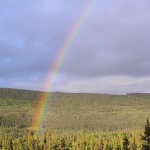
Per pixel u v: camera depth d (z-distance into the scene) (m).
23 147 110.06
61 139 116.50
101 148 96.44
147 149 43.88
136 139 105.31
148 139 44.22
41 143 110.06
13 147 103.75
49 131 108.06
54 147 108.81
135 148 83.06
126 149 84.88
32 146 109.25
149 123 44.88
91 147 95.56
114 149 95.38
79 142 104.94
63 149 111.25
